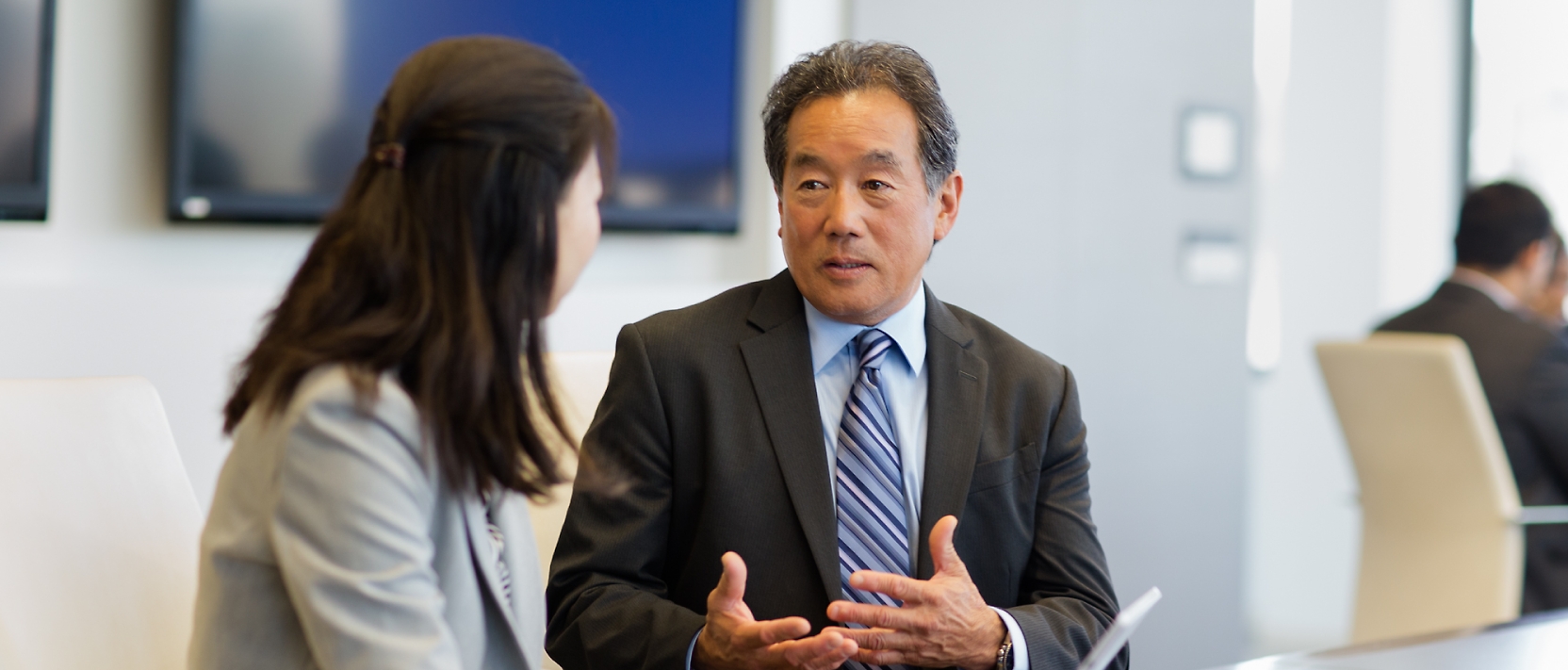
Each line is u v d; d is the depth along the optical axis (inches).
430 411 37.5
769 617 54.6
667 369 56.4
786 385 56.4
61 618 46.6
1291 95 199.3
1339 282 207.5
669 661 50.3
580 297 101.0
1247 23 159.6
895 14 129.4
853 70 55.4
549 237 39.2
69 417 49.4
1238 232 160.6
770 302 58.9
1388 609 125.2
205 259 96.7
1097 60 145.9
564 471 40.8
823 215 54.9
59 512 47.7
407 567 36.8
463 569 39.8
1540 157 208.4
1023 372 59.4
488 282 38.6
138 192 93.0
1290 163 199.9
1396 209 210.5
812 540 54.1
